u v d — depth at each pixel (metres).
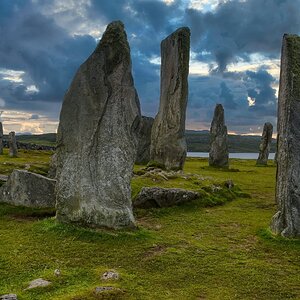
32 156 51.62
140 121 15.48
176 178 25.42
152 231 15.34
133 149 15.24
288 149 14.35
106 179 14.83
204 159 63.84
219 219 17.91
